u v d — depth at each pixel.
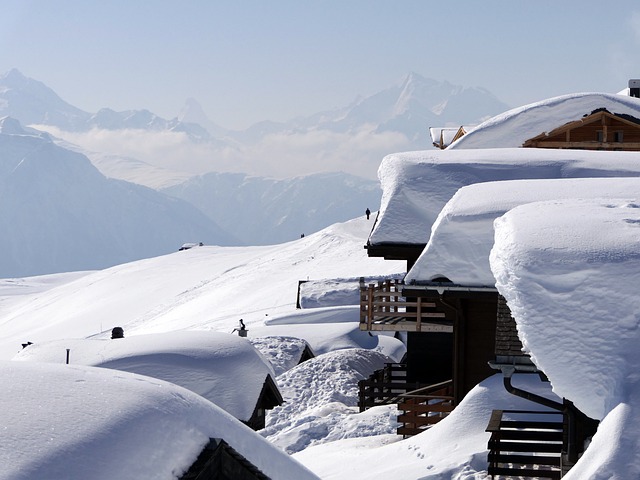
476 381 23.67
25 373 9.30
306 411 32.81
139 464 8.39
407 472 18.86
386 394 30.52
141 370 27.00
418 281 21.95
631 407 9.98
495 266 12.50
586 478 9.35
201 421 9.40
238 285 112.75
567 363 11.02
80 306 144.50
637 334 10.90
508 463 18.77
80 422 8.42
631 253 11.48
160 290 139.00
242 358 27.75
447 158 29.22
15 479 7.38
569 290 11.35
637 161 28.83
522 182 22.83
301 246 126.75
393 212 27.59
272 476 9.91
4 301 189.88
